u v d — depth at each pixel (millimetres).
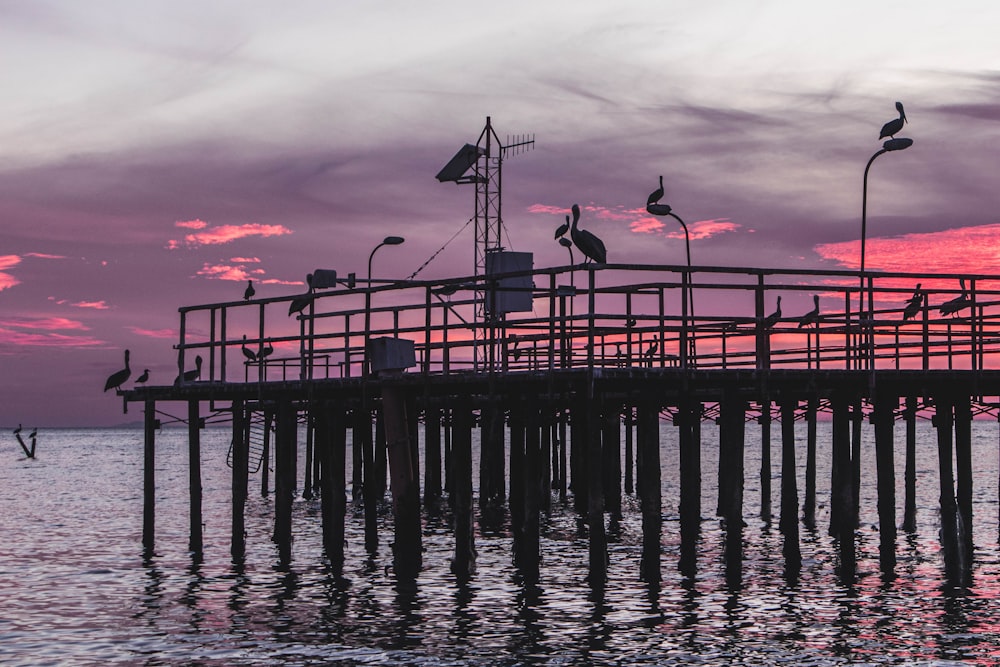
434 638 20906
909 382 23578
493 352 22781
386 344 24312
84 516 45781
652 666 18984
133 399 31578
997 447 140750
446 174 37469
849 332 23766
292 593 25375
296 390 26453
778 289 22281
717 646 20188
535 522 24703
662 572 26859
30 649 20766
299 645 20625
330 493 29234
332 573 27141
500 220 37625
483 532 35125
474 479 60656
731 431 24312
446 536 34312
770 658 19391
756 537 33500
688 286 21594
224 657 19969
